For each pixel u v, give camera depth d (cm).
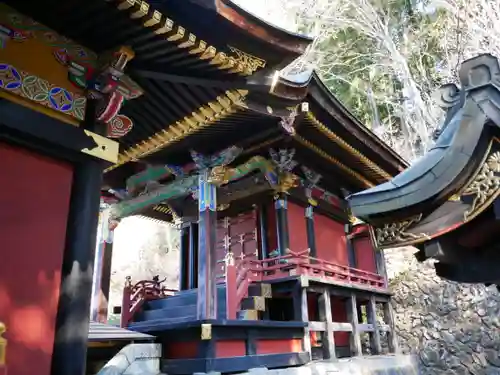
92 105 572
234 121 870
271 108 761
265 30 591
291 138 1029
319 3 3031
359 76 3106
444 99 356
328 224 1505
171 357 866
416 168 313
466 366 1474
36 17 524
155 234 2891
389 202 310
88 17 519
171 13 518
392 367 1261
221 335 837
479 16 2347
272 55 634
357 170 1408
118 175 1235
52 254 495
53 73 538
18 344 444
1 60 492
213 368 789
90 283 510
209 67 619
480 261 362
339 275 1274
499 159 289
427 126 2659
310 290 1110
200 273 949
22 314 455
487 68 295
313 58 3083
